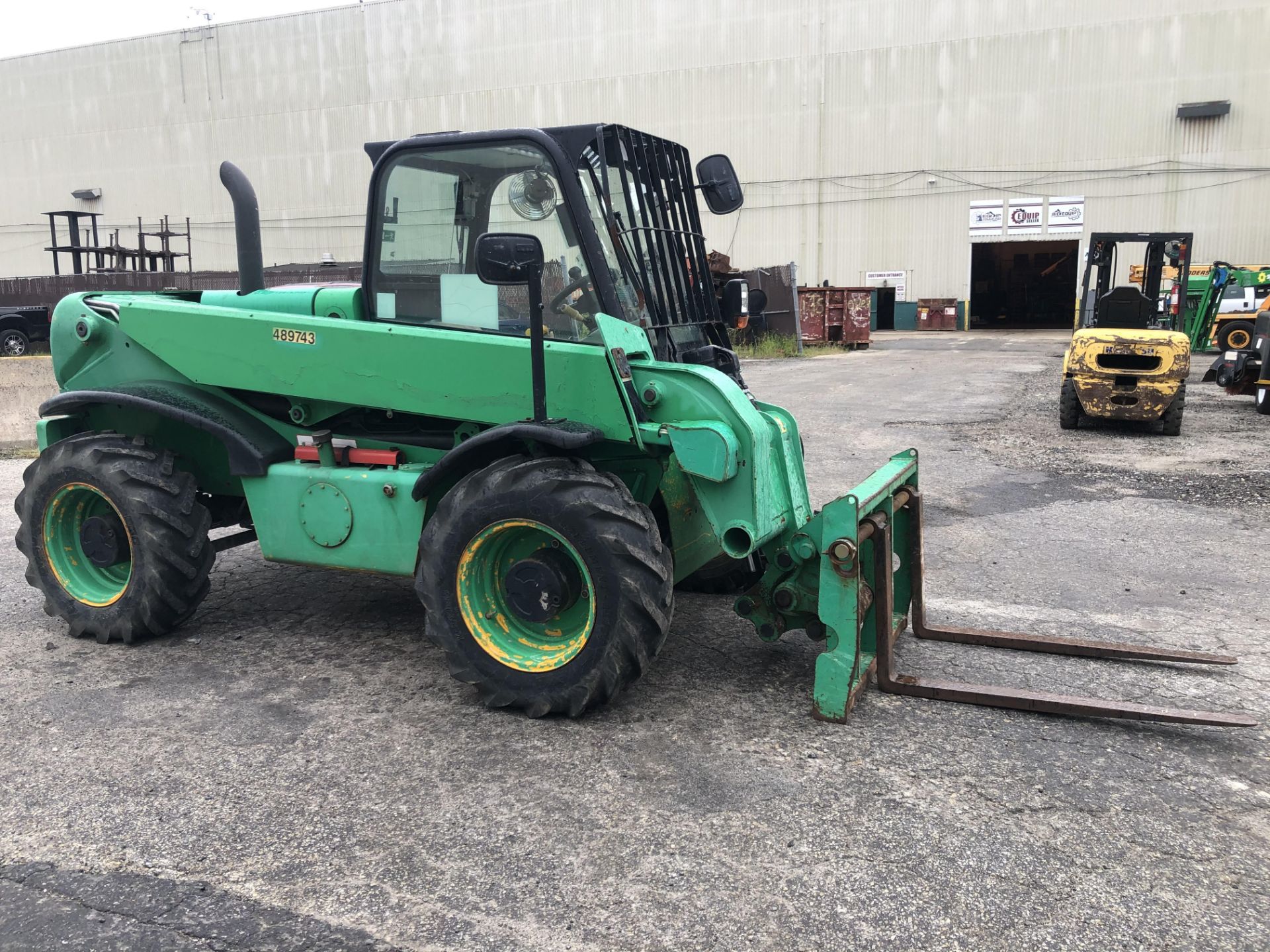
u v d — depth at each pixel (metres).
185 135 42.66
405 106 39.97
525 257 3.48
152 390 4.52
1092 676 4.29
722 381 3.71
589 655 3.62
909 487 4.65
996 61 33.50
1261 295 20.72
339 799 3.19
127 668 4.34
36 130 44.78
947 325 35.59
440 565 3.81
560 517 3.56
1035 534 6.80
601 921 2.56
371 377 4.16
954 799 3.19
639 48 37.28
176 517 4.46
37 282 20.02
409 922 2.57
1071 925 2.55
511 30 38.44
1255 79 30.84
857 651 3.72
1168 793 3.24
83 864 2.84
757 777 3.32
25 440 10.99
